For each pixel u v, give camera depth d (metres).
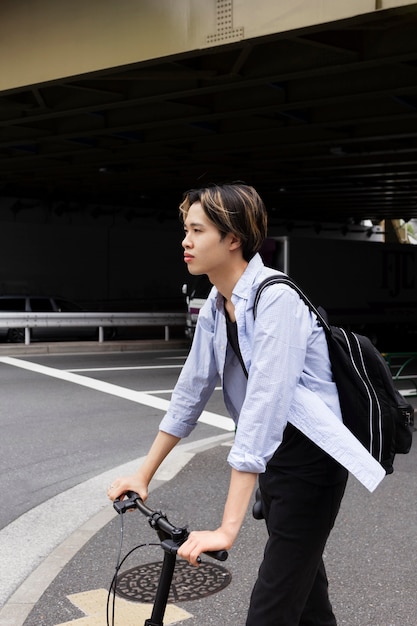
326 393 2.41
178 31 10.59
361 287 23.44
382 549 4.71
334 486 2.41
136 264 38.84
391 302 24.33
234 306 2.33
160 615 1.99
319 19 9.23
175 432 2.52
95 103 14.34
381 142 19.00
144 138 18.86
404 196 31.84
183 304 40.62
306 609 2.68
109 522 5.32
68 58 11.90
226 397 2.50
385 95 12.91
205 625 3.65
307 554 2.38
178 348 20.58
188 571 4.36
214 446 7.80
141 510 2.10
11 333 21.36
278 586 2.37
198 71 12.02
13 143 19.22
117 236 38.09
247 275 2.31
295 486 2.37
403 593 4.04
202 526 5.20
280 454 2.40
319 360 2.40
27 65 12.48
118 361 16.84
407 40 10.50
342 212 40.50
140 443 8.27
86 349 19.20
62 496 6.18
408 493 6.00
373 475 2.28
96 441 8.37
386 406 2.41
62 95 14.88
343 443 2.29
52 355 18.14
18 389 12.30
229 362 2.43
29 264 34.84
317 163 22.66
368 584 4.15
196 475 6.61
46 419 9.66
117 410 10.41
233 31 10.05
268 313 2.23
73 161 23.33
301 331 2.27
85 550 4.75
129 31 11.11
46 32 12.16
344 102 14.16
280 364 2.20
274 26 9.67
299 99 13.64
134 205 38.59
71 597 3.99
